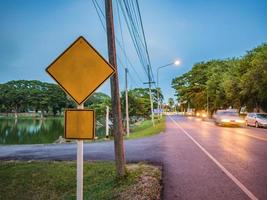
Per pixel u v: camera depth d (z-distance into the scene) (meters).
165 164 8.40
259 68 29.00
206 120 45.19
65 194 6.34
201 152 10.68
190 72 79.50
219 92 47.78
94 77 4.00
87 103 84.19
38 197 6.21
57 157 10.69
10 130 50.25
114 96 6.56
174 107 190.50
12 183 7.09
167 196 5.24
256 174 6.94
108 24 6.48
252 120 27.66
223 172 7.18
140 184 5.80
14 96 127.81
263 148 11.72
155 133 20.23
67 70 4.01
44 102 124.31
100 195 5.38
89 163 8.73
